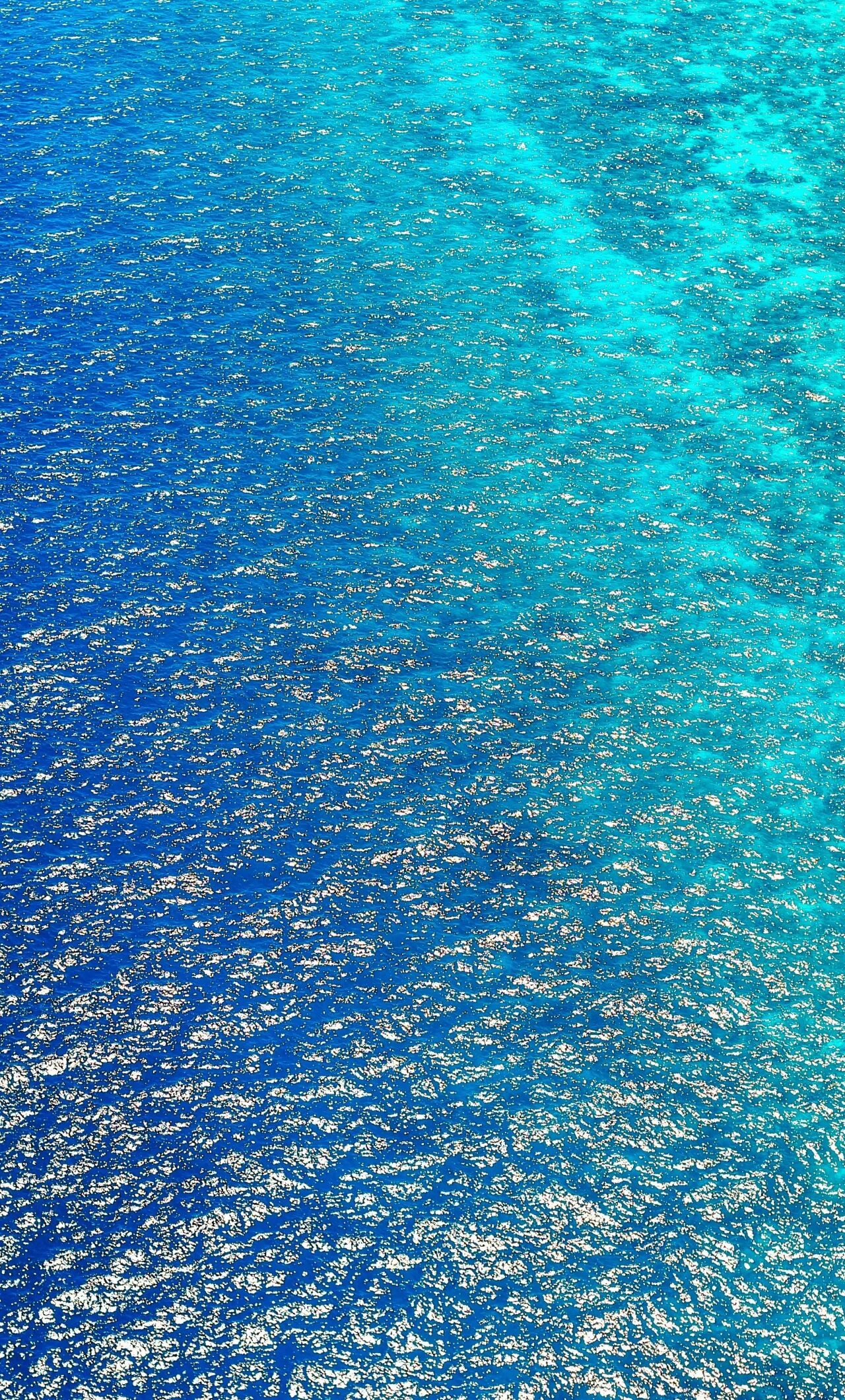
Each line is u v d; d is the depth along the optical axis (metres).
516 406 59.88
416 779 45.44
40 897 41.97
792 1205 35.12
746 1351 32.47
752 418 59.75
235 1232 34.47
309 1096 37.25
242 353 62.03
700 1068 38.03
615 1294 33.44
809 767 46.28
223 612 50.72
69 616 50.44
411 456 57.28
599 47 84.81
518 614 51.00
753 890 42.56
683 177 73.94
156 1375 31.95
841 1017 39.28
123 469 56.34
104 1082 37.53
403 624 50.47
